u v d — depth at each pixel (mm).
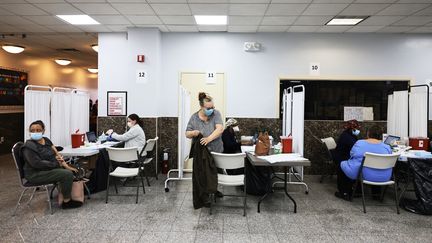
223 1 4395
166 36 6180
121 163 4773
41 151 3768
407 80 6102
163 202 4215
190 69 6188
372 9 4672
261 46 6152
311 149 6145
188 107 5527
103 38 6184
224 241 3027
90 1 4441
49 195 4047
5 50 7633
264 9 4723
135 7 4684
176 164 6211
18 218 3586
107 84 6188
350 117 6160
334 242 3016
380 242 3018
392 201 4320
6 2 4488
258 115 6207
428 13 4840
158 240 3033
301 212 3869
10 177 5629
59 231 3221
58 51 8258
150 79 5918
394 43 6094
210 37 6164
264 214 3789
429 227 3391
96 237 3086
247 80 6191
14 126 8406
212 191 3604
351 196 4297
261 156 3908
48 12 4949
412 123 5086
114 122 6168
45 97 4707
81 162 4988
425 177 3814
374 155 3699
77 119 5578
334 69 6145
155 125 5918
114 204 4117
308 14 4945
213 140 4055
